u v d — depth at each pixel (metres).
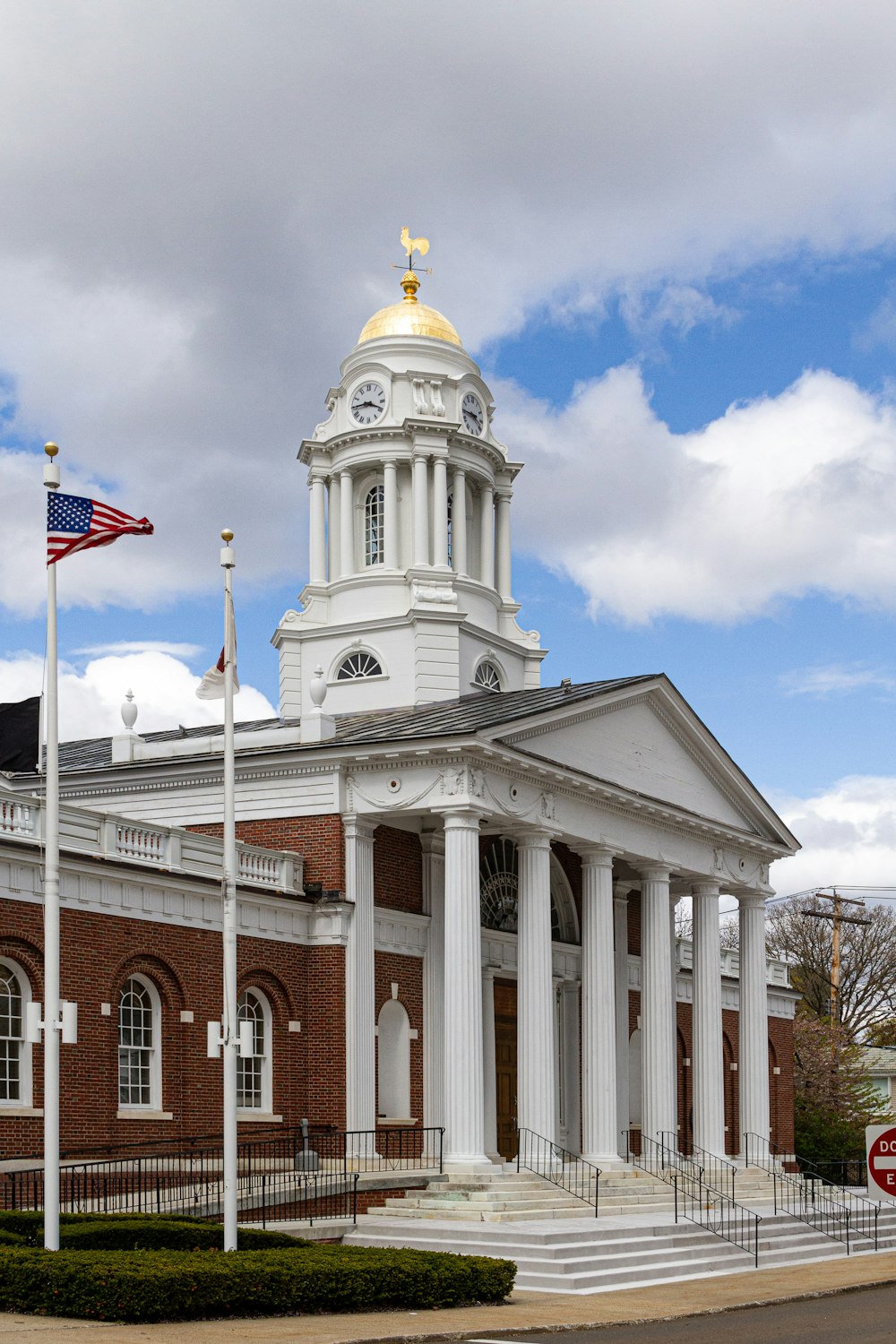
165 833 41.41
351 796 45.94
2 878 35.81
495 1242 35.53
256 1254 26.39
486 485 62.22
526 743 47.28
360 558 61.03
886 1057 99.12
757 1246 39.41
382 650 58.34
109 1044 38.47
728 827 57.22
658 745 54.75
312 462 61.88
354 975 44.72
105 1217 29.78
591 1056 49.31
